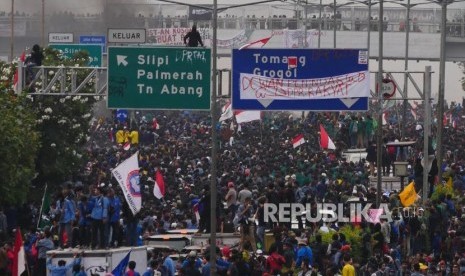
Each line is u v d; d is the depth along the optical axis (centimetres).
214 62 7100
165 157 11288
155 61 7412
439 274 6712
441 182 9481
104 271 6228
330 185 9212
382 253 7162
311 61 7612
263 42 8800
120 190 7094
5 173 8000
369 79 7650
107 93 7444
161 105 7425
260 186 9100
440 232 7919
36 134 8612
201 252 6725
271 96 7625
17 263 5181
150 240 7025
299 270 6444
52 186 9675
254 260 6253
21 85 7888
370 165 10894
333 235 7088
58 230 6850
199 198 8119
